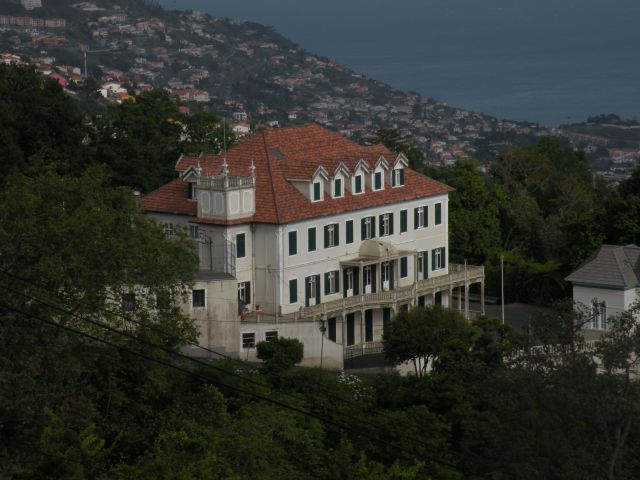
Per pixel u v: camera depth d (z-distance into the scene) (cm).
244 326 12138
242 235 12725
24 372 8125
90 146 16638
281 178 13188
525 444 7312
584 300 13288
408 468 7500
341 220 13412
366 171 13812
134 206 10175
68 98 15550
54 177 9638
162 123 17362
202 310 11894
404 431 8919
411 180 14450
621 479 7194
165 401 9481
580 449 7188
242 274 12731
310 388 9862
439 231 14688
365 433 9012
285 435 8544
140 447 8938
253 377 9975
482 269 14850
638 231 14888
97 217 9181
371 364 12669
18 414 8081
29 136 14725
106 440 8825
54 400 8381
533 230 18612
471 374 9088
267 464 7950
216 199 12581
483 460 8238
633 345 7662
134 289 9612
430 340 11294
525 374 7650
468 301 15388
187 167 13425
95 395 8988
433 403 9500
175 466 6669
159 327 9356
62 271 8800
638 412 7225
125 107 16912
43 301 8581
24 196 9138
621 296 13075
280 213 12725
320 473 8212
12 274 8519
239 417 9025
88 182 9725
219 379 9650
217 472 7350
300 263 12938
